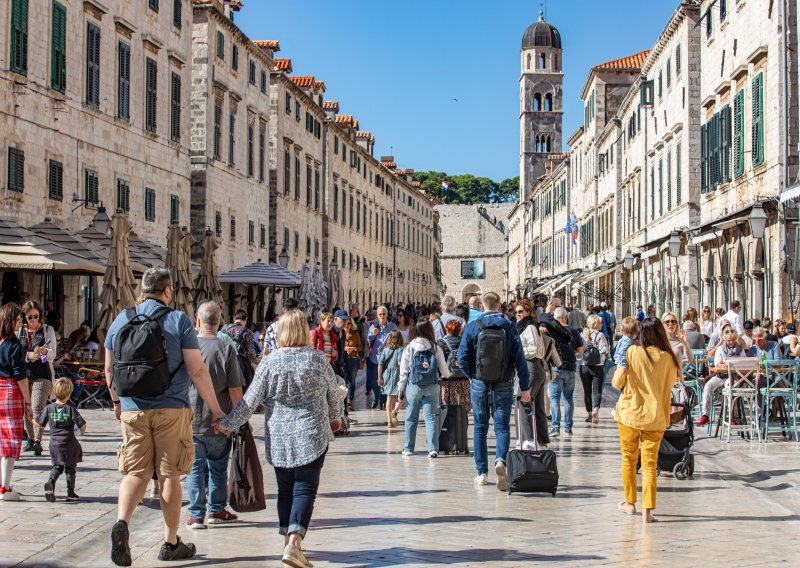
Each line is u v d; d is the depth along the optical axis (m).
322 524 10.63
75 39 29.72
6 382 11.81
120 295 22.62
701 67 37.56
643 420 10.91
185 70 39.84
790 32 27.11
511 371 13.11
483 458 13.23
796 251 26.77
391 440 18.25
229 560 8.99
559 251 87.50
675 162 42.53
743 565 8.77
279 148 56.44
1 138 25.25
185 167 39.91
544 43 118.94
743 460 15.15
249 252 50.12
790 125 26.98
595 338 20.73
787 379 18.31
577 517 11.02
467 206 157.88
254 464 10.09
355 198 81.38
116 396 9.17
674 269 42.53
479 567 8.64
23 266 21.42
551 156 105.44
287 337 8.91
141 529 10.48
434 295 134.25
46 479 13.27
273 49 57.19
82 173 30.23
